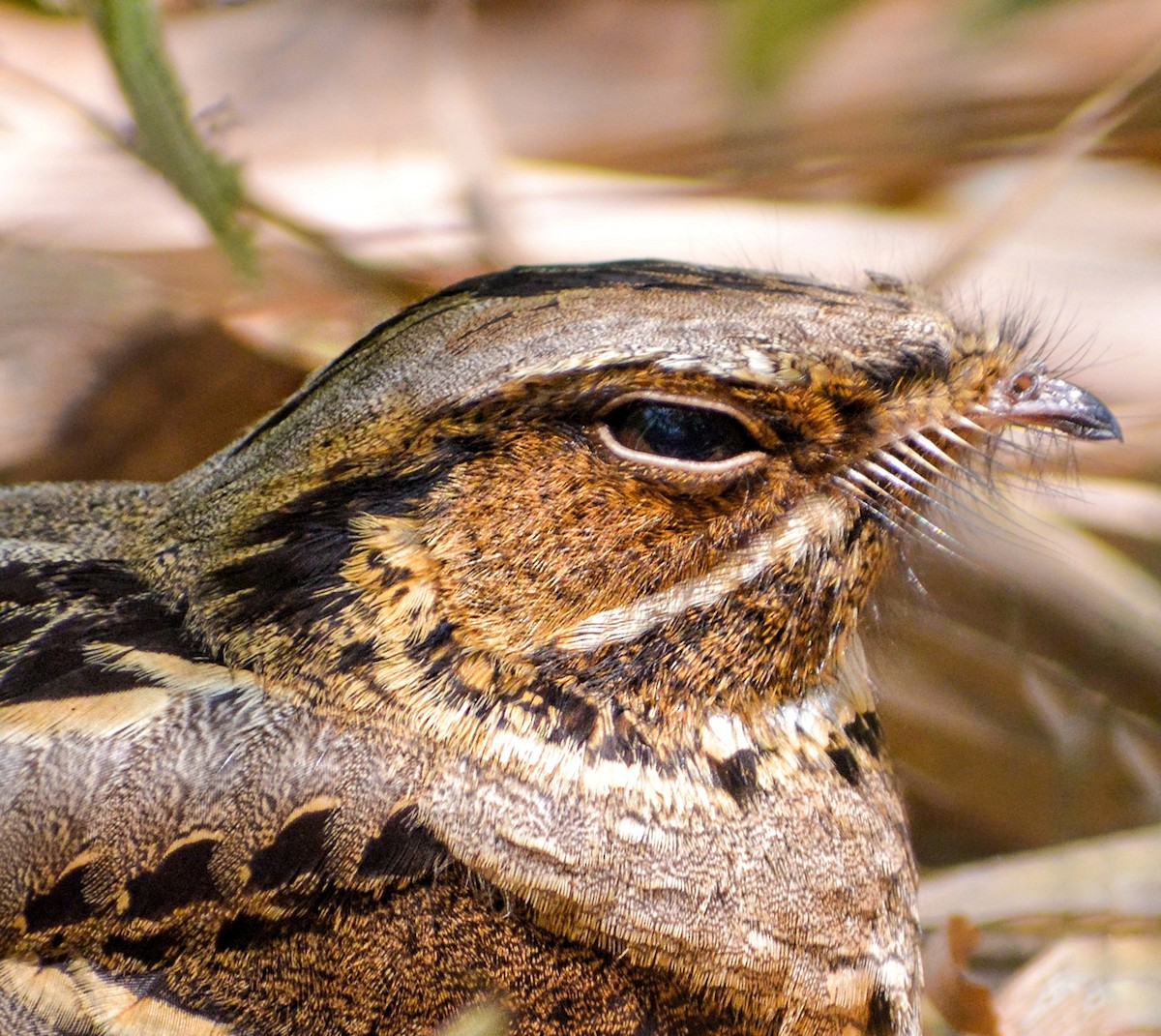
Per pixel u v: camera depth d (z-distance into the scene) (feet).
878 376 4.02
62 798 4.00
